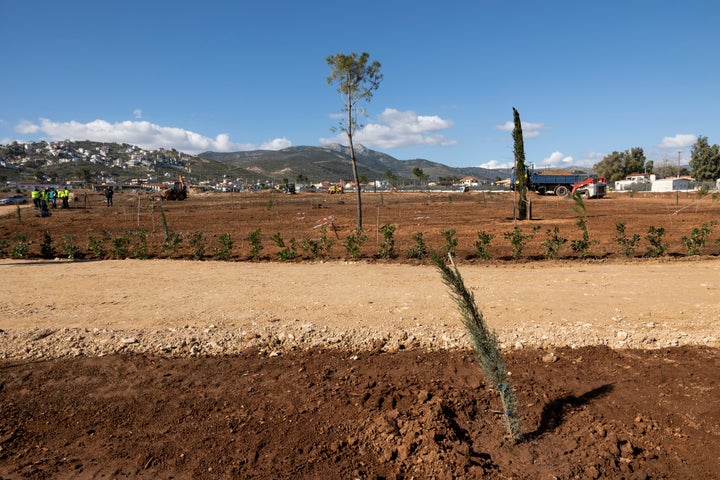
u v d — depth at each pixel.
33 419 4.89
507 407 4.20
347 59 19.33
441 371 5.59
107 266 13.33
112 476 4.00
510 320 7.31
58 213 40.31
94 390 5.39
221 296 9.32
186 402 5.09
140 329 7.22
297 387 5.32
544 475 3.77
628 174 123.00
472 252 14.80
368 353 6.25
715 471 3.80
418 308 8.13
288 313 8.00
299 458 4.13
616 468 3.87
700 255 13.41
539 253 14.55
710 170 92.44
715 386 4.96
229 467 4.05
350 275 11.40
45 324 7.59
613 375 5.36
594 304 8.17
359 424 4.54
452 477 3.74
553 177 56.44
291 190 87.31
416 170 95.12
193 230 25.11
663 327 6.86
